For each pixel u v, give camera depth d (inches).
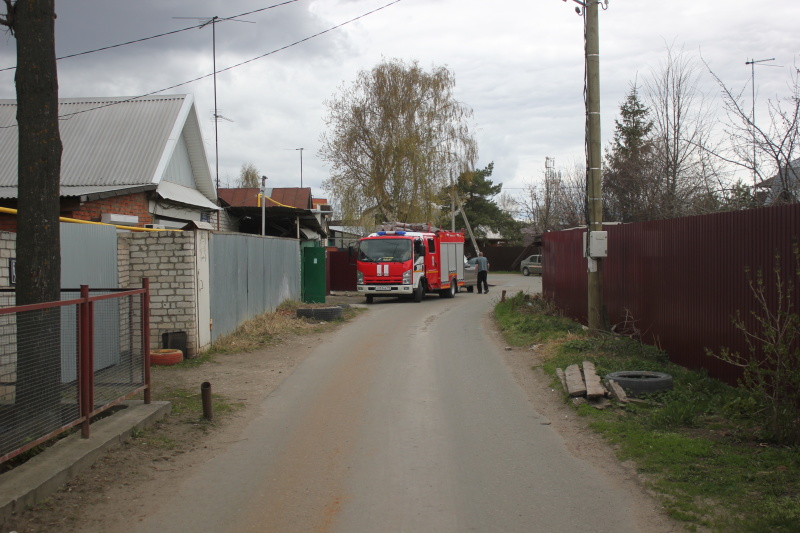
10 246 322.3
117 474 225.6
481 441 270.4
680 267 391.5
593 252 476.4
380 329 645.3
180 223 768.3
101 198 561.0
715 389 324.8
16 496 188.1
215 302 502.3
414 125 1475.1
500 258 2258.9
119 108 770.2
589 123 480.4
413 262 992.2
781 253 285.1
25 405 212.5
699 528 180.4
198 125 810.8
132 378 290.7
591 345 447.5
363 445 265.3
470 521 190.1
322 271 924.6
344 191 1475.1
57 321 231.0
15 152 681.6
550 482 221.5
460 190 1940.2
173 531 182.9
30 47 253.4
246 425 296.5
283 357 475.5
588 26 477.4
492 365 444.5
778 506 185.2
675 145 725.3
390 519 191.8
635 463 235.6
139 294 298.0
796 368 245.4
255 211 1018.1
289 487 218.1
